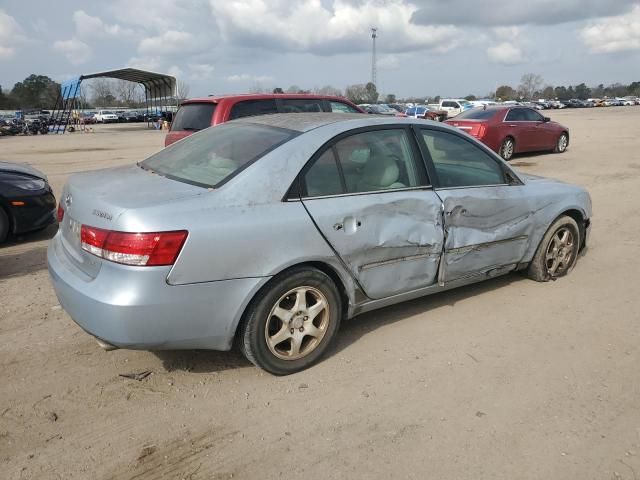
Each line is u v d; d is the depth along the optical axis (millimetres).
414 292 4035
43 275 5293
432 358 3719
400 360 3686
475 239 4266
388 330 4121
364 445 2820
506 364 3650
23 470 2598
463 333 4090
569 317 4383
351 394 3277
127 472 2604
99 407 3107
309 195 3395
